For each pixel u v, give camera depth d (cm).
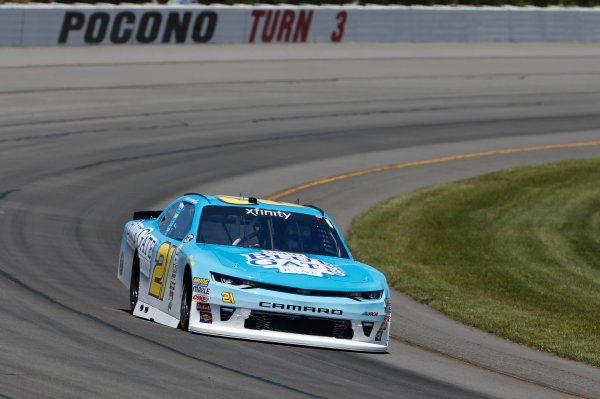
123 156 8812
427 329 4316
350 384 2805
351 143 10431
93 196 7206
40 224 6088
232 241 3478
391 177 9162
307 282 3212
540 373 3519
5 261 4809
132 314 3784
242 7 14538
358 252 6400
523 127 12069
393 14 15650
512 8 16588
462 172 9662
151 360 2789
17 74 11738
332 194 8250
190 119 10700
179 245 3481
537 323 4681
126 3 14400
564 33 16962
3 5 12762
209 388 2506
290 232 3594
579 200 8675
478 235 7250
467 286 5628
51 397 2245
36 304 3712
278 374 2797
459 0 17200
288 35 14950
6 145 8750
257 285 3167
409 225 7425
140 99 11331
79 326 3288
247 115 11156
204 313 3183
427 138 11050
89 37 13388
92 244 5728
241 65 13562
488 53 15800
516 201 8538
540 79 14638
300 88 12756
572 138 11750
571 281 6006
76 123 9962
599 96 14062
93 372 2556
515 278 5975
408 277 5747
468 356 3747
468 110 12625
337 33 15312
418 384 2977
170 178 8144
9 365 2538
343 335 3247
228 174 8538
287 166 9131
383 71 14138
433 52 15475
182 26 14100
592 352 4056
